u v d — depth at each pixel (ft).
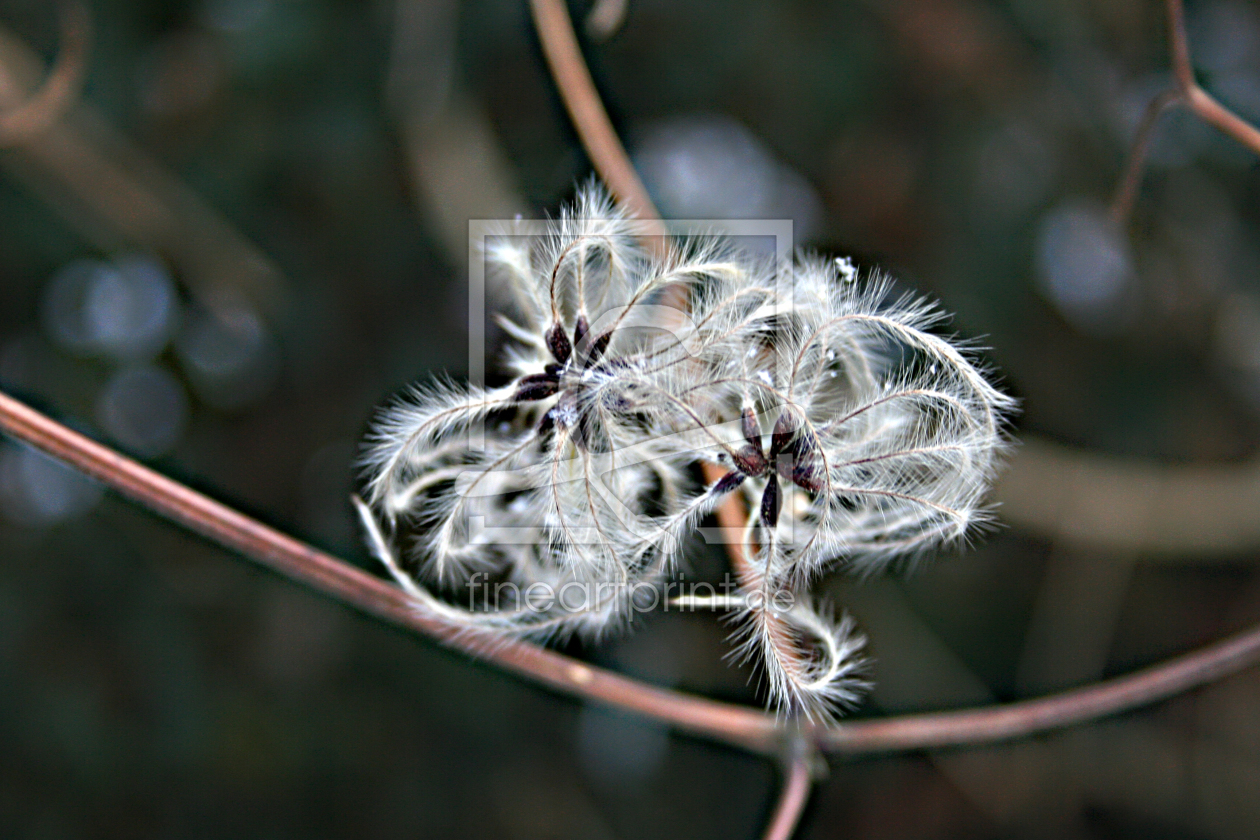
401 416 0.97
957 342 0.96
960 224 1.54
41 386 1.47
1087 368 1.57
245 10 1.44
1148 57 1.54
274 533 1.00
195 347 1.52
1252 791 1.56
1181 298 1.57
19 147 1.36
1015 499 1.49
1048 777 1.59
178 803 1.44
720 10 1.48
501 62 1.45
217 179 1.46
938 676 1.49
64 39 1.23
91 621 1.46
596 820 1.52
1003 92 1.53
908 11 1.49
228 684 1.47
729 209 1.44
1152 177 1.55
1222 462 1.55
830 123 1.51
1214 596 1.63
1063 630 1.54
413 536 0.99
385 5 1.42
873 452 0.96
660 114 1.46
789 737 1.04
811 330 0.95
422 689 1.49
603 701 1.03
